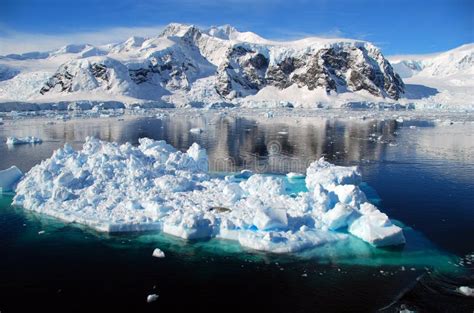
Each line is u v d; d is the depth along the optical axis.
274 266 21.34
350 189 27.55
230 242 23.83
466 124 93.31
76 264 21.61
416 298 18.55
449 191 34.69
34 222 26.70
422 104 175.75
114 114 123.56
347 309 17.92
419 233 25.64
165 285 19.77
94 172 31.59
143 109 148.62
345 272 20.80
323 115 124.19
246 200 28.36
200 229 24.42
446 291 19.16
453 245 23.94
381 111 149.62
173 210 26.80
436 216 28.72
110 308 18.08
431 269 21.12
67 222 26.67
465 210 29.89
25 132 76.12
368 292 19.12
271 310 17.94
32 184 30.70
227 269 21.06
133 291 19.30
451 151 54.78
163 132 77.44
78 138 68.38
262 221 23.95
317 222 25.30
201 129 78.62
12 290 19.39
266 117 116.31
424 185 36.62
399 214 29.16
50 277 20.42
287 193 31.16
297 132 77.81
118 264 21.59
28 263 21.72
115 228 25.20
